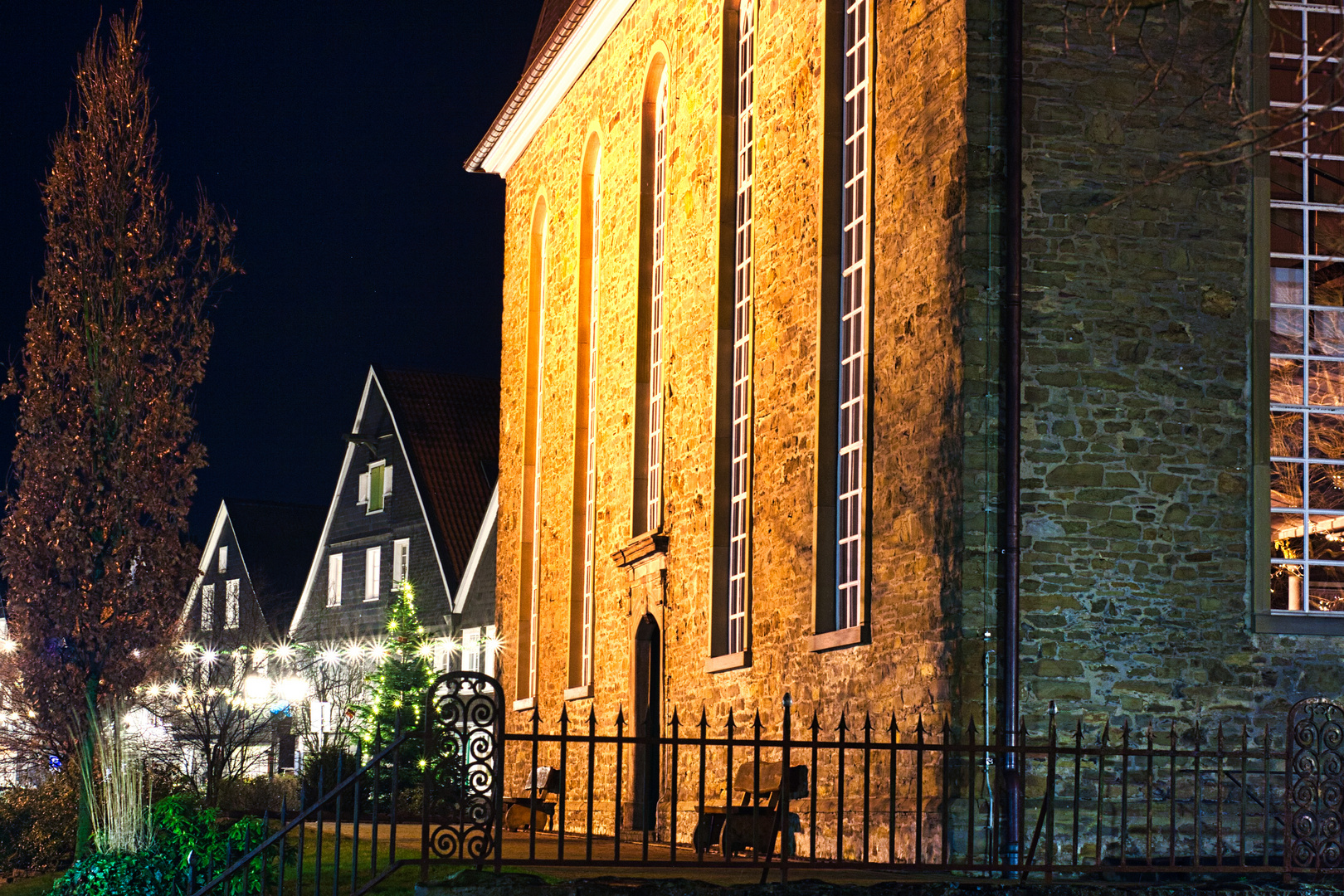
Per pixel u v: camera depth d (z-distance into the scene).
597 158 25.27
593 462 24.80
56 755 19.08
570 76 26.05
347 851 15.41
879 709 14.00
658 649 21.20
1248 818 12.84
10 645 18.77
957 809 12.44
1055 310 13.02
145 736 31.12
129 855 14.48
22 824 21.30
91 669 18.55
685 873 11.96
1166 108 13.33
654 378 21.95
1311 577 13.47
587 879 10.31
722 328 18.89
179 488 19.25
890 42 14.49
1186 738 12.80
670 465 20.36
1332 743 11.41
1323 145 13.81
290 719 39.94
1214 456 13.17
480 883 10.11
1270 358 13.49
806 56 16.69
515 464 28.38
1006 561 12.66
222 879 11.52
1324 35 13.75
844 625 15.34
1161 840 12.63
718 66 19.36
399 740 10.66
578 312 25.30
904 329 13.91
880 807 13.75
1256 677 12.99
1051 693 12.63
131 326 19.22
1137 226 13.22
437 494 40.19
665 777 19.75
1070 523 12.85
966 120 13.08
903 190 14.06
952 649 12.77
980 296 12.95
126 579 18.78
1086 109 13.20
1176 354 13.20
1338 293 13.74
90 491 18.75
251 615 41.62
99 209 19.31
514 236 29.47
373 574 42.06
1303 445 13.54
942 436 13.14
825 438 15.73
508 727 27.45
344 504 43.81
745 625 17.53
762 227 17.70
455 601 38.16
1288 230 13.73
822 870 12.19
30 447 18.86
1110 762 12.63
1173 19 13.38
